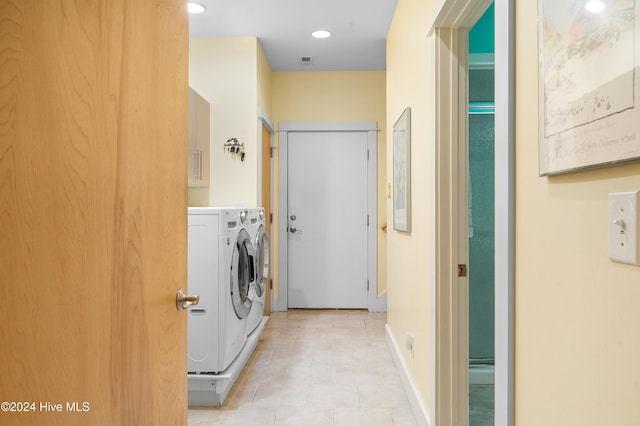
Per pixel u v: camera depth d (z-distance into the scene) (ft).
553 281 2.71
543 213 2.83
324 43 12.62
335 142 15.24
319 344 11.37
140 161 3.19
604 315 2.22
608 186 2.18
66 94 2.28
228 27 11.51
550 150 2.67
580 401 2.43
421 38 6.98
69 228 2.32
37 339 2.07
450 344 5.96
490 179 9.48
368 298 15.15
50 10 2.15
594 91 2.21
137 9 3.13
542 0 2.76
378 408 7.73
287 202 15.26
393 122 10.49
